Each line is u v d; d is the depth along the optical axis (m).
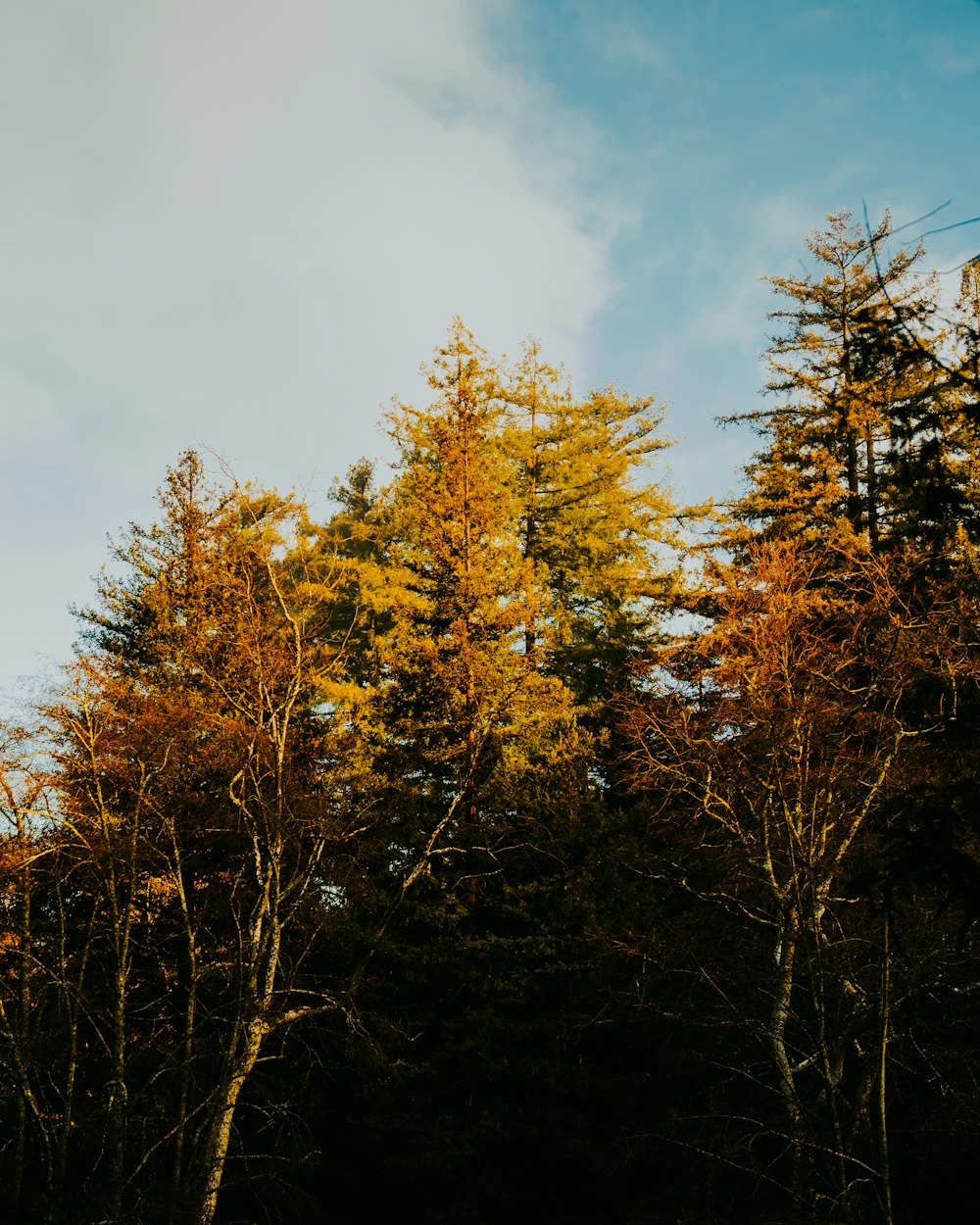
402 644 19.75
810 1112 12.36
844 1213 11.31
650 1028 16.23
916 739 12.63
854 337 6.18
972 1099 12.12
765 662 15.11
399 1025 16.44
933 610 13.78
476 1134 15.68
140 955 17.81
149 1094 15.77
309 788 17.89
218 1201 15.86
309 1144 15.73
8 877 16.05
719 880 15.77
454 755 18.58
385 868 18.67
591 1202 15.08
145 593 21.19
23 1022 16.09
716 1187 13.91
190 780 17.81
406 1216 15.39
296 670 17.64
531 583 20.50
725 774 14.85
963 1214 12.51
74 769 16.70
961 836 6.59
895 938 6.17
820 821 14.09
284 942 17.52
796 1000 15.05
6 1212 14.24
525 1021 16.75
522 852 18.20
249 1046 14.61
